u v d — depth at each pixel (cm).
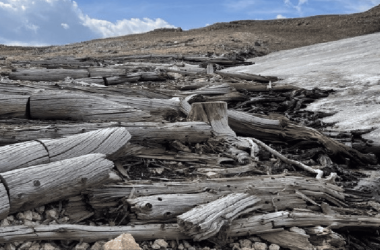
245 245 414
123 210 400
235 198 438
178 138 601
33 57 2047
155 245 382
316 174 612
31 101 592
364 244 477
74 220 392
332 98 1153
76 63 1555
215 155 605
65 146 429
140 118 632
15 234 336
